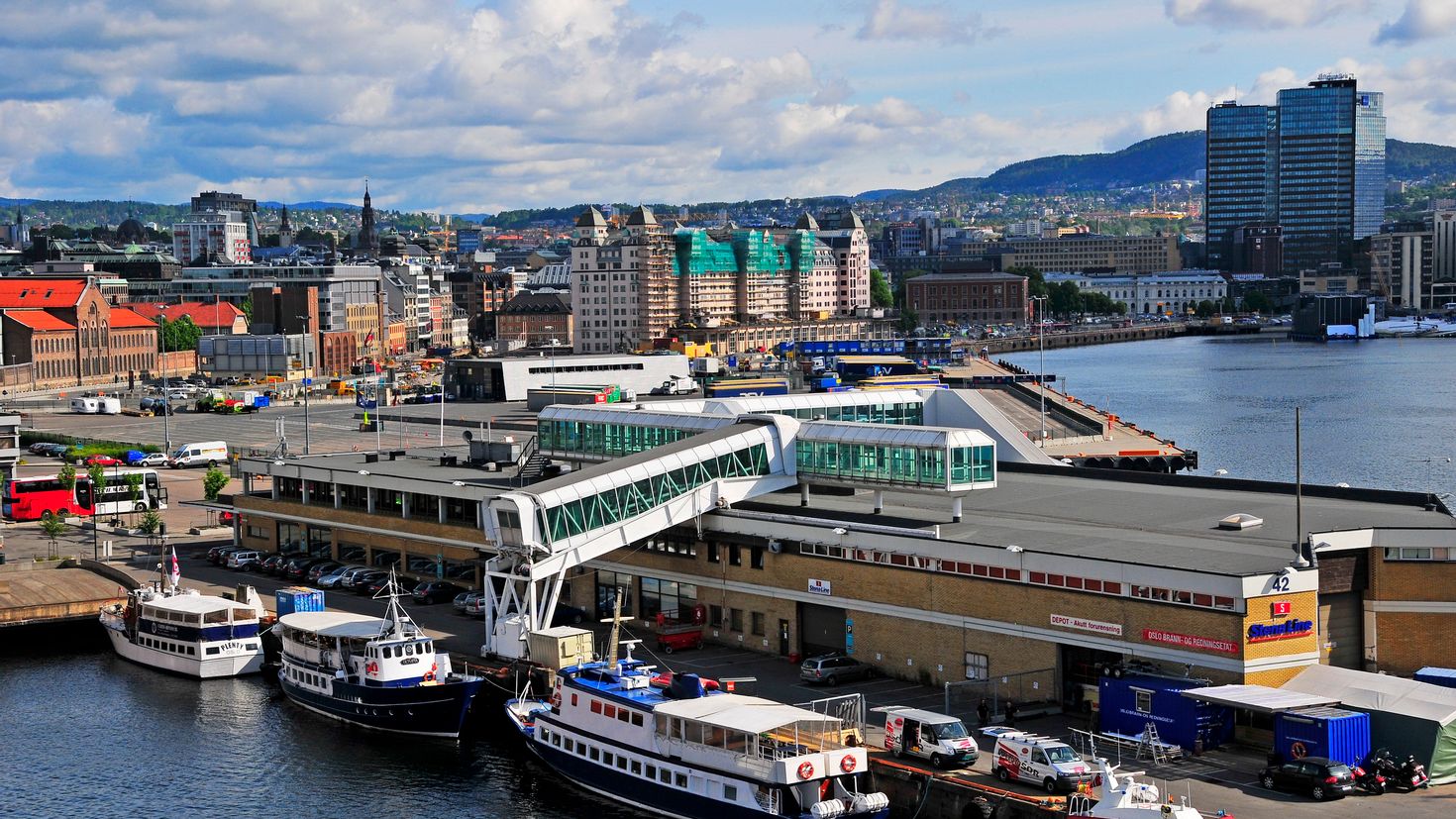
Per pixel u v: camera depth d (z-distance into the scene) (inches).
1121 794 3080.7
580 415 5856.3
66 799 3929.6
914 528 4443.9
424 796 3909.9
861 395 6412.4
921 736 3535.9
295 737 4407.0
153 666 5196.9
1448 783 3358.8
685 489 4815.5
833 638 4574.3
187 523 7652.6
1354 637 4114.2
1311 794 3243.1
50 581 6102.4
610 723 3816.4
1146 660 3833.7
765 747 3430.1
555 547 4562.0
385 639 4456.2
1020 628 4072.3
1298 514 3959.2
